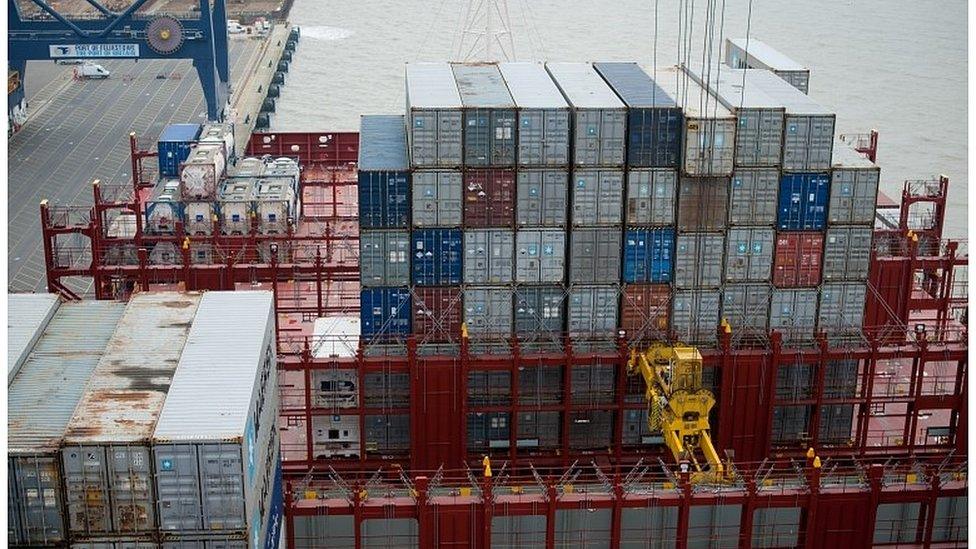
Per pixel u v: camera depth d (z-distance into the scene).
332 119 162.50
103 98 174.00
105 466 38.44
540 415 66.81
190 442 38.25
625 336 65.00
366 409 65.06
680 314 65.19
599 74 70.88
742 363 64.81
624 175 62.34
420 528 52.81
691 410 56.59
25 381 42.53
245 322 47.41
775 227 63.69
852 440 68.81
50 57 141.12
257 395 42.94
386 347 65.06
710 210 63.06
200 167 77.75
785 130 61.56
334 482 58.75
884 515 56.16
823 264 64.69
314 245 80.88
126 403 40.47
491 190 62.50
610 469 66.56
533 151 61.88
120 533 39.47
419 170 61.81
